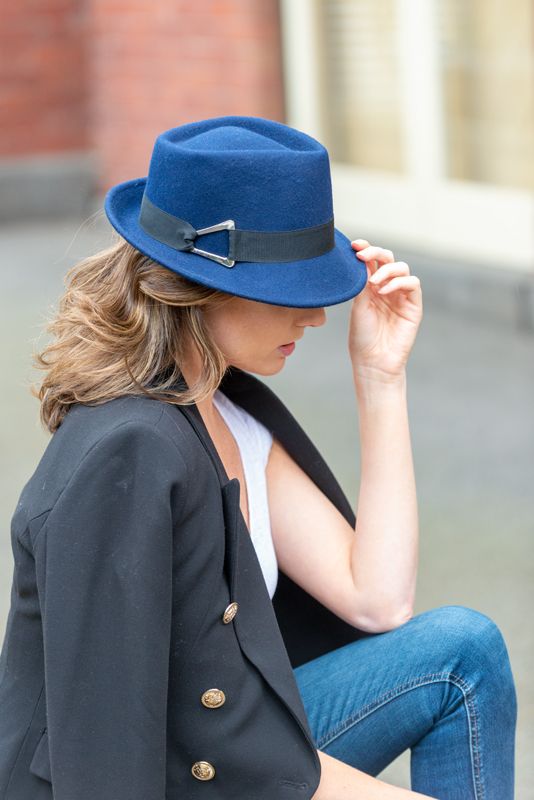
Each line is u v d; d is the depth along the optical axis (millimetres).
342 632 2523
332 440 5906
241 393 2383
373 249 2311
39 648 1962
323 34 9508
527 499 5105
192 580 1930
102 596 1848
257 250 1972
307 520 2432
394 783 3270
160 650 1853
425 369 7027
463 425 6066
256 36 9773
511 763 2303
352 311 2395
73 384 1968
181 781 1979
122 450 1867
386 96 9078
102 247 2189
